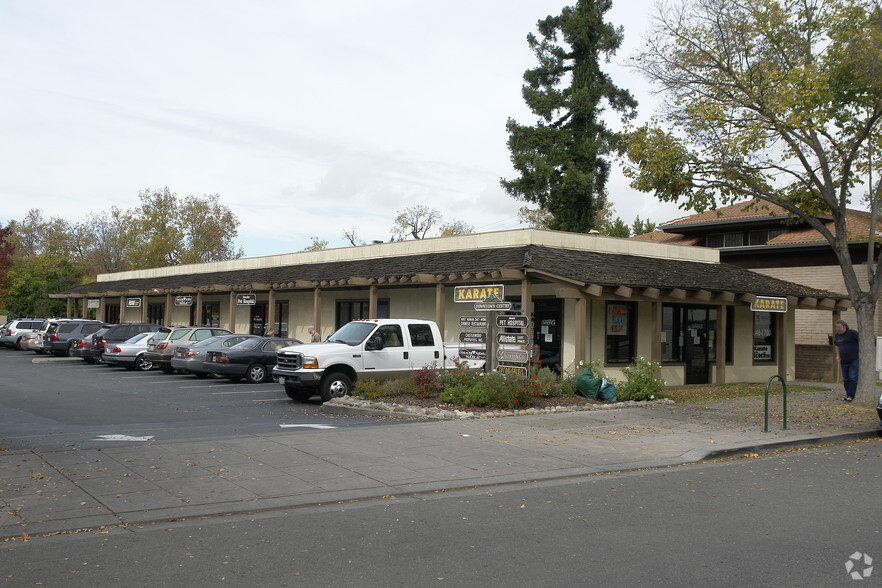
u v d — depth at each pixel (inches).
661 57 729.0
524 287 748.6
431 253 983.6
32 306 2181.3
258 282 1206.9
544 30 1669.5
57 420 555.5
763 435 500.4
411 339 702.5
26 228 2709.2
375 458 398.6
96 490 320.2
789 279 1187.3
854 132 685.3
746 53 705.0
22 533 262.4
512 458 408.5
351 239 2706.7
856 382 711.7
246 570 223.9
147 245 2381.9
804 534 265.9
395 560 234.1
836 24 653.3
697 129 698.8
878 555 241.0
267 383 887.7
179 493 318.0
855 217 1230.3
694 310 906.1
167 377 961.5
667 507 307.0
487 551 243.8
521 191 1638.8
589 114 1611.7
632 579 216.2
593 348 802.8
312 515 292.2
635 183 727.1
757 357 979.9
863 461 426.3
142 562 231.1
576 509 303.0
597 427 521.3
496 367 673.0
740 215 1299.2
